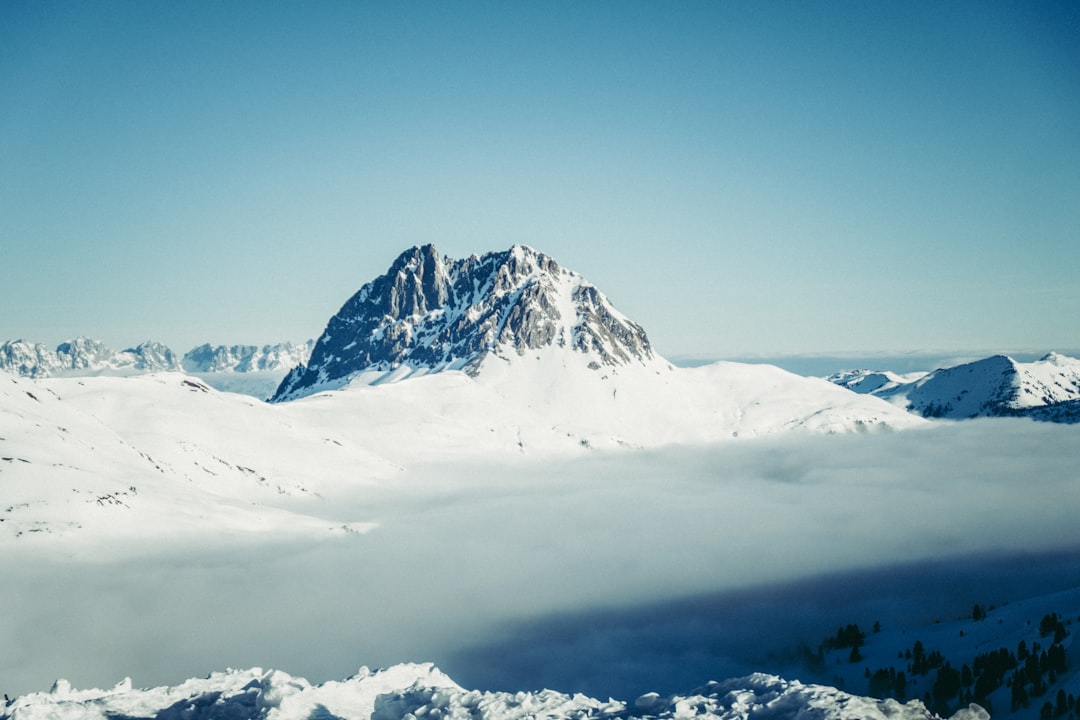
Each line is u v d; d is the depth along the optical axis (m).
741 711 35.66
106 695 45.12
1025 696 100.69
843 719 32.78
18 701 43.19
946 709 111.50
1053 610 151.00
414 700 40.00
